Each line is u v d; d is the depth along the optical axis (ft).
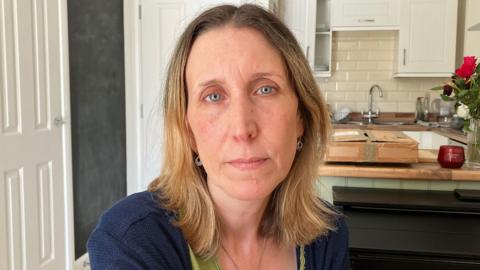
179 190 2.40
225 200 2.39
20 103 6.82
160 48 11.62
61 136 7.97
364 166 5.53
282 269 2.67
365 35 14.42
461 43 13.67
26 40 6.94
